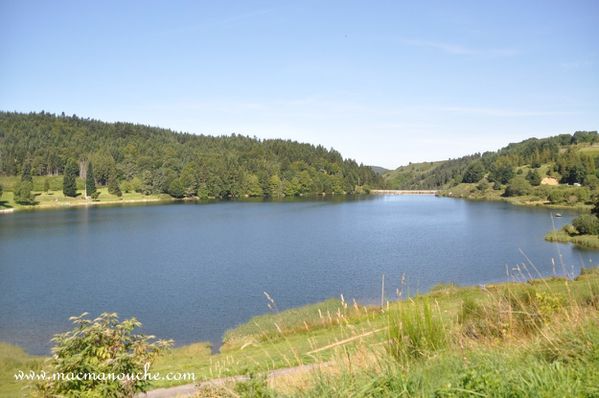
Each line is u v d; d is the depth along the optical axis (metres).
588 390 3.75
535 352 4.99
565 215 108.75
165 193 172.50
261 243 70.00
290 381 5.17
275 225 94.25
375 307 23.39
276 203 156.00
